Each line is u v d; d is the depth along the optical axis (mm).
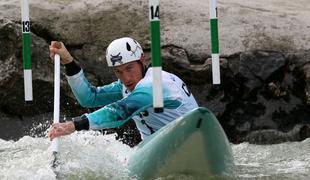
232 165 15016
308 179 15727
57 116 15359
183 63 23344
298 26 24484
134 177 14828
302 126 22109
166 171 14555
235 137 22453
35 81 23094
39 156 17453
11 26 23281
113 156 15820
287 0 28047
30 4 24859
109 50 15000
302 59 23203
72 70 16141
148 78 14617
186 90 15125
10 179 15531
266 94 22953
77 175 14930
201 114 13820
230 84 23188
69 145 16672
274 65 23141
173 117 14805
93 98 16344
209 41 23938
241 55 23297
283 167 17297
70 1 25328
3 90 23062
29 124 23047
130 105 14250
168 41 23953
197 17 24672
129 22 24547
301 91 22875
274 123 22469
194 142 14094
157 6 11828
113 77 23766
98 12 24734
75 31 24453
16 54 23297
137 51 14922
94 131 18047
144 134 15594
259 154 19625
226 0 26812
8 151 19438
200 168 14492
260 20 24594
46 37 24484
